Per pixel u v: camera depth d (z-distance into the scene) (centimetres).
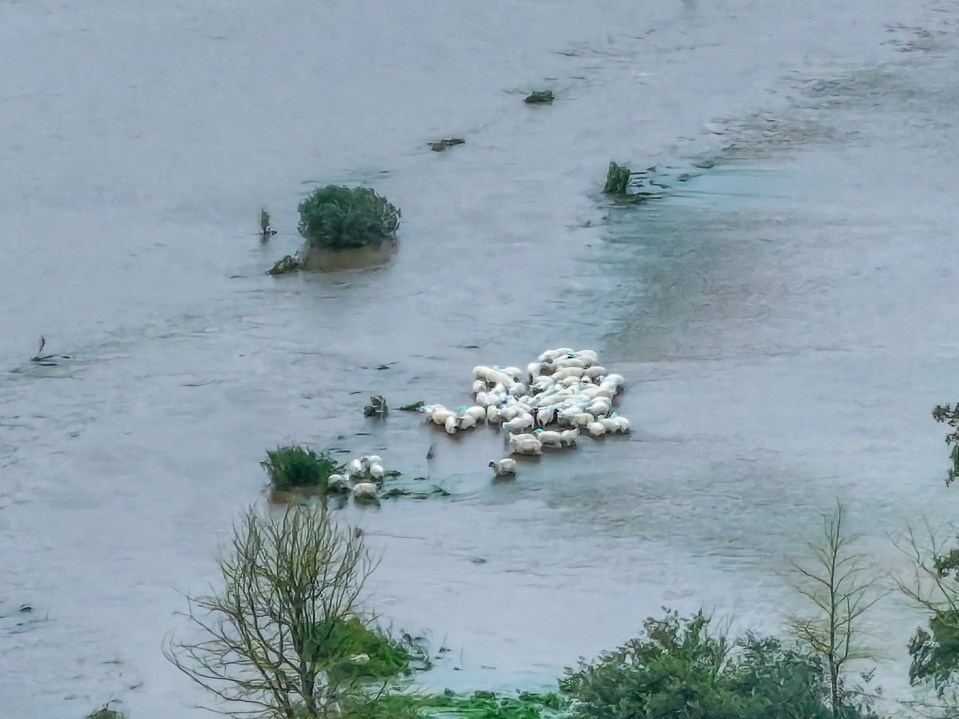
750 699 2983
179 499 4553
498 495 4469
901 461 4584
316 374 5316
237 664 3553
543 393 5009
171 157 7506
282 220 6694
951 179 6781
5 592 4103
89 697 3625
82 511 4512
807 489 4438
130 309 5897
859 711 3034
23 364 5488
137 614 3978
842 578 3531
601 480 4531
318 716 3052
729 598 3909
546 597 3953
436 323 5659
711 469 4572
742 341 5412
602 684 3139
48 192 7119
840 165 6988
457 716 3359
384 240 6381
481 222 6556
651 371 5222
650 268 6019
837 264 5969
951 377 5106
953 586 3734
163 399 5188
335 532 3681
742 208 6556
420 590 3981
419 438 4838
